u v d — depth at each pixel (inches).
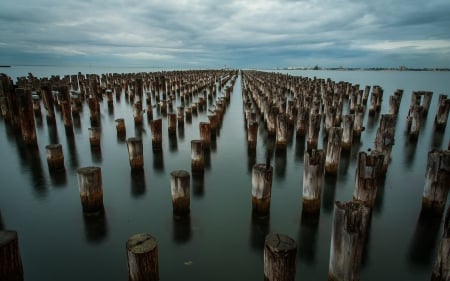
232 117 805.9
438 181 278.1
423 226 289.6
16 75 2410.2
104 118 782.5
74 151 502.0
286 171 424.5
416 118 570.6
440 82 2317.9
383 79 2866.6
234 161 458.9
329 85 1208.8
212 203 327.0
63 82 1216.2
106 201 330.3
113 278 222.5
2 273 163.6
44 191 353.4
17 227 284.2
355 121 543.5
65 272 228.4
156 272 176.9
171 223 288.5
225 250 253.1
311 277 222.8
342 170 420.5
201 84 1470.2
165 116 784.3
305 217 284.8
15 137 581.6
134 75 2049.7
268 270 165.6
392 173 420.2
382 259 246.5
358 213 169.0
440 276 191.6
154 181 381.7
